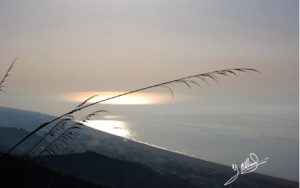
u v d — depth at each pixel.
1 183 3.68
